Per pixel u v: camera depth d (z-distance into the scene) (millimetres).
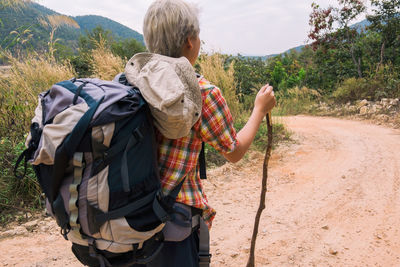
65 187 1033
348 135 8547
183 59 1121
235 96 7723
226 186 4758
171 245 1213
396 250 2971
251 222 3604
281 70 21875
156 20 1213
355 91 14289
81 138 979
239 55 16156
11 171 4039
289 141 7531
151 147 1083
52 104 1072
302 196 4355
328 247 3055
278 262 2816
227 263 2814
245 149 1288
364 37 18734
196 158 1209
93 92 1065
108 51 6859
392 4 16859
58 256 2908
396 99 12188
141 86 1070
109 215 1014
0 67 5613
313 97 17172
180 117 1038
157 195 1084
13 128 4922
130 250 1101
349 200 4172
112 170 1008
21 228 3410
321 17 18781
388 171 5312
